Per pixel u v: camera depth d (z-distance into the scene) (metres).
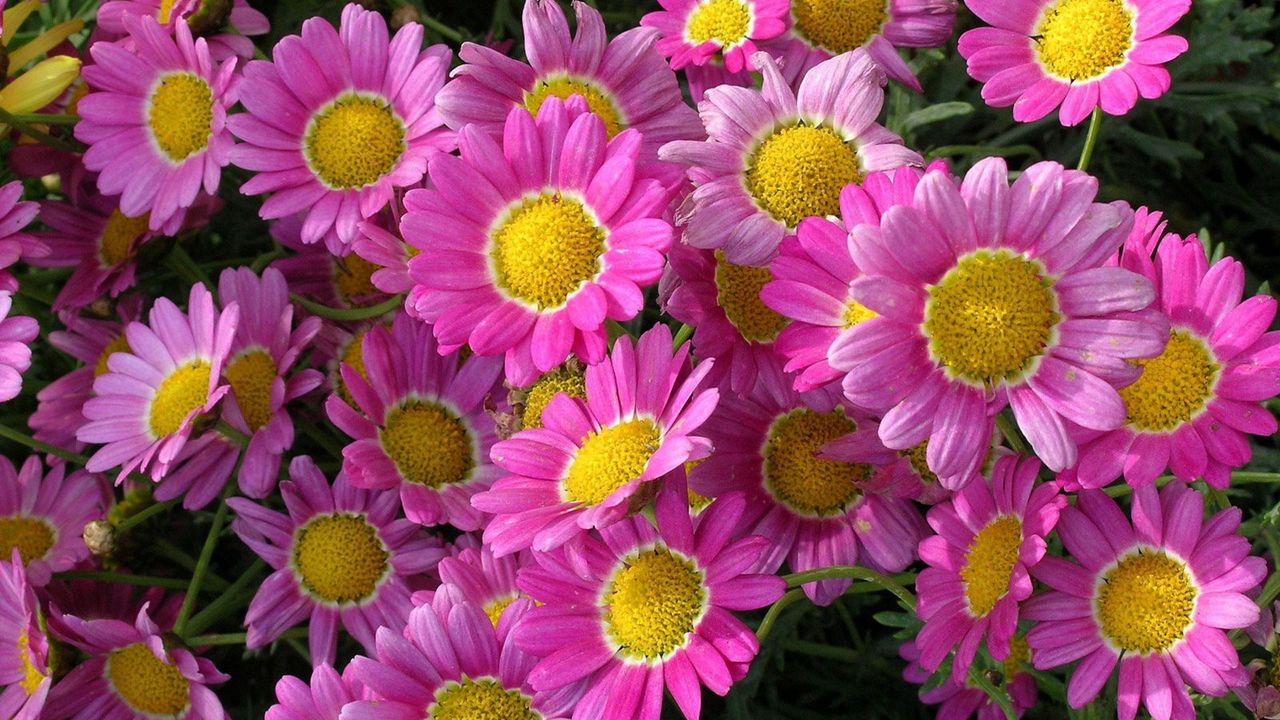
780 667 0.60
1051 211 0.50
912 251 0.50
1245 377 0.52
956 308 0.50
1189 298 0.52
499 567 0.56
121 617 0.61
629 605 0.52
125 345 0.64
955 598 0.53
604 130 0.53
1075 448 0.50
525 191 0.53
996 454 0.55
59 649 0.58
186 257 0.63
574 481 0.53
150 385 0.61
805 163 0.54
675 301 0.54
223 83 0.60
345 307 0.63
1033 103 0.56
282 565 0.59
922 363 0.50
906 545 0.55
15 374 0.59
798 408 0.55
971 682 0.58
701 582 0.52
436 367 0.59
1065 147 0.66
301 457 0.59
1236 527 0.52
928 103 0.66
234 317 0.58
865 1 0.58
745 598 0.52
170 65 0.61
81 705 0.59
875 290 0.50
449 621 0.53
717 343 0.54
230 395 0.58
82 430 0.60
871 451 0.54
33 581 0.59
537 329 0.53
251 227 0.67
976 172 0.50
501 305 0.53
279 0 0.67
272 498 0.64
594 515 0.50
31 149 0.64
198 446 0.59
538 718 0.53
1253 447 0.60
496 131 0.56
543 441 0.53
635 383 0.53
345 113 0.59
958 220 0.50
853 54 0.54
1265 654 0.55
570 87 0.57
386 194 0.58
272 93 0.59
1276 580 0.53
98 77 0.62
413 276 0.53
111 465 0.60
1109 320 0.50
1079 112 0.55
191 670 0.58
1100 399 0.50
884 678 0.61
